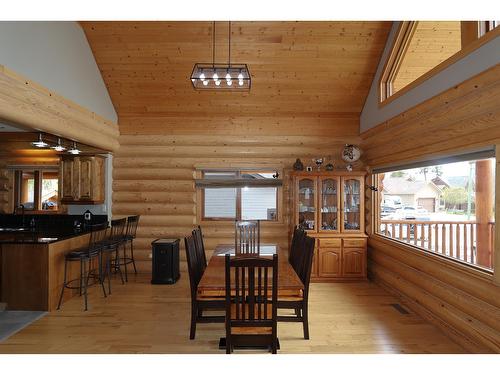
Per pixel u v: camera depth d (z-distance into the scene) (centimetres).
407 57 488
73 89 445
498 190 282
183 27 473
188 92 557
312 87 553
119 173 604
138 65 519
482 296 303
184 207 605
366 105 572
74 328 362
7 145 573
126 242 560
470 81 307
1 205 633
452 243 476
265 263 257
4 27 316
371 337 341
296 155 603
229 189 621
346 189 562
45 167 633
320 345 323
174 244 539
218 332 352
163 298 461
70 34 440
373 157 559
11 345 323
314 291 494
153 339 336
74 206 604
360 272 545
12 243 407
